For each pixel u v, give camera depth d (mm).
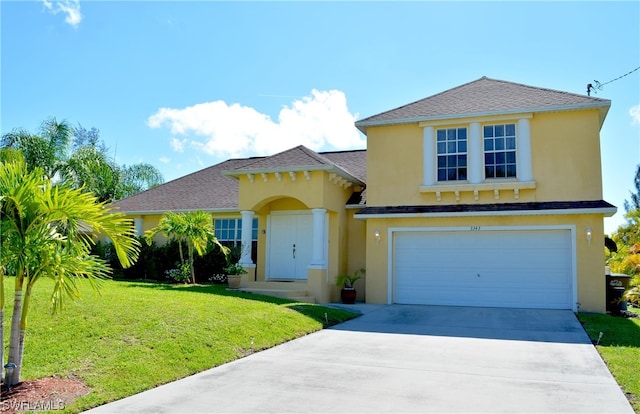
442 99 18719
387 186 17812
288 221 19922
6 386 6008
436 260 16953
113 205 24172
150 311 9961
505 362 8359
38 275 6332
